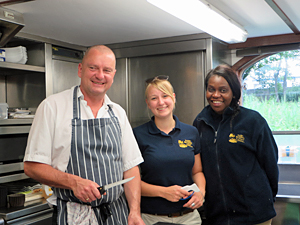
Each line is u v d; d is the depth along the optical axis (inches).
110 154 58.1
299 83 115.9
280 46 113.6
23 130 93.8
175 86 110.9
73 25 93.4
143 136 68.2
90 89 56.0
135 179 62.5
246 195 65.9
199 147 70.6
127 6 78.2
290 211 95.4
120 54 118.3
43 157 53.2
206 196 71.4
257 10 85.7
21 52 99.4
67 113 56.1
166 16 86.6
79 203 55.2
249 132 67.4
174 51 109.0
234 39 103.3
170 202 64.7
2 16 77.9
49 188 95.3
